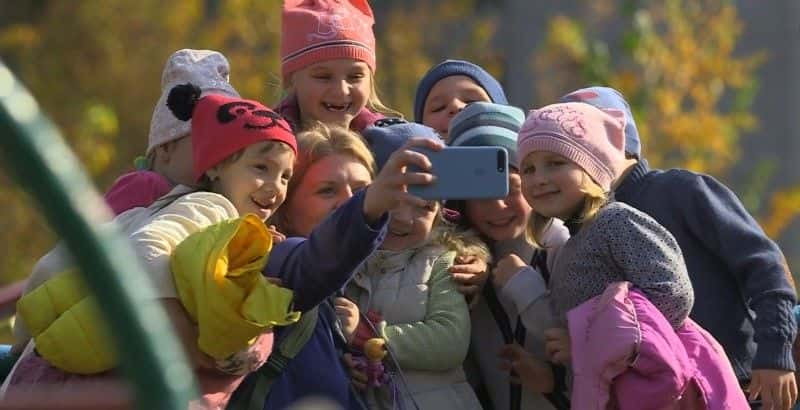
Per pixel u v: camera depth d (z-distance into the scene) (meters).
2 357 13.40
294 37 15.96
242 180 12.67
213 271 10.93
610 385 12.41
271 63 39.47
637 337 12.23
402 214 13.48
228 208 12.18
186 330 11.12
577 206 13.26
